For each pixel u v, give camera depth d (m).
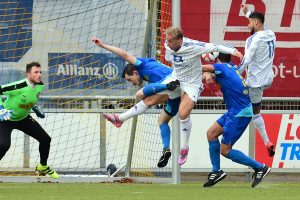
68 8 41.94
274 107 42.56
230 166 41.44
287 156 41.56
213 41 42.31
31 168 41.41
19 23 41.91
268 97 42.38
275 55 42.44
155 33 40.28
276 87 42.50
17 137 41.31
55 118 41.56
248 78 36.72
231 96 33.44
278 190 33.31
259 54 36.47
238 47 42.28
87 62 41.97
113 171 40.72
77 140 41.59
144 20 41.78
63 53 41.94
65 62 41.97
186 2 42.16
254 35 36.22
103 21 41.84
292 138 41.62
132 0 41.72
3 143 35.00
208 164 41.44
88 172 41.69
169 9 40.41
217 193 31.39
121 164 41.44
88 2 41.91
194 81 33.31
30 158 41.34
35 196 29.84
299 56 42.38
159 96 34.06
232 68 33.75
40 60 41.97
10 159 41.31
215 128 34.25
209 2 42.19
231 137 33.72
